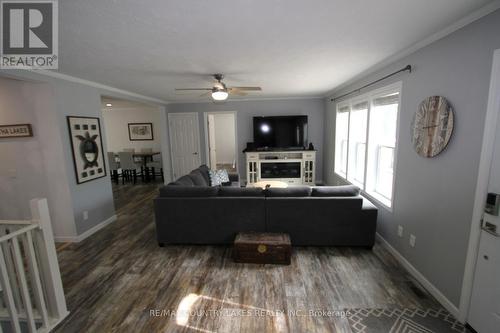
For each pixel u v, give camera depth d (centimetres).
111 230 387
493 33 162
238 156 669
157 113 791
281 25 192
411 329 189
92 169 376
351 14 175
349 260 284
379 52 262
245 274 261
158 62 283
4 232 204
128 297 231
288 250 274
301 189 311
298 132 620
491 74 164
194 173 442
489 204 169
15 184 339
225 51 250
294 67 318
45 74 300
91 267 281
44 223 196
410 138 254
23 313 212
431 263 227
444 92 206
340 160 530
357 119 430
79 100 355
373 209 296
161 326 196
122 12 166
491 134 166
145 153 741
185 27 192
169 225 321
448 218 205
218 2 155
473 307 184
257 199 306
